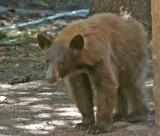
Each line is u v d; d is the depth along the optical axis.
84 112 10.24
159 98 9.69
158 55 9.43
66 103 12.52
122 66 10.37
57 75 9.03
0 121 10.61
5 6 30.25
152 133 9.31
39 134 9.59
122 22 10.62
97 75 9.45
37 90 13.98
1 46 19.45
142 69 10.79
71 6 33.84
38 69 16.58
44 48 9.70
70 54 9.19
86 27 9.74
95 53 9.31
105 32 9.89
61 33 9.93
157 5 9.19
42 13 27.42
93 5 19.03
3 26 23.50
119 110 11.31
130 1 17.92
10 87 14.29
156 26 9.34
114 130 9.78
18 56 18.22
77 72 9.70
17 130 9.86
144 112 10.78
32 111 11.63
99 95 9.59
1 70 16.30
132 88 10.65
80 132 9.71
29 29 23.03
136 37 10.66
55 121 10.70
